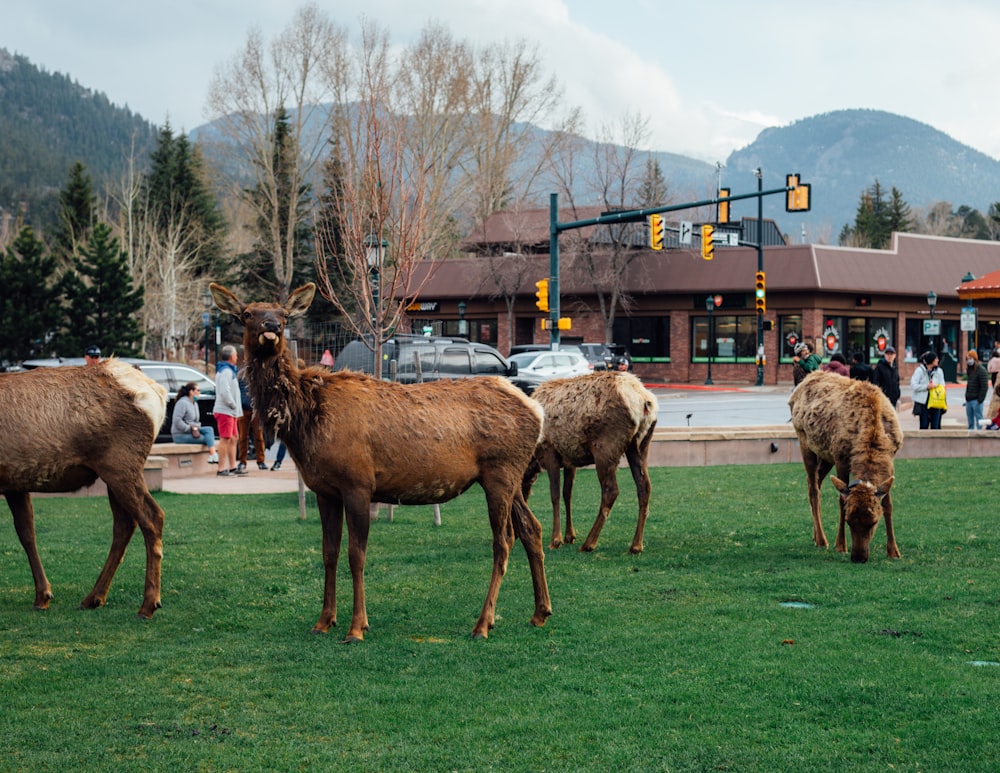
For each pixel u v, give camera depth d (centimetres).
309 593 977
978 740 595
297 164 6059
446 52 6400
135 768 564
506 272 5988
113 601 939
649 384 5478
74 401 876
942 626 841
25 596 957
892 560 1126
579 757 579
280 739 606
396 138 2205
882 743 592
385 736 612
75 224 7031
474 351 2680
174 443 2030
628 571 1081
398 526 1352
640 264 5781
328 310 4959
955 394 4412
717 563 1118
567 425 1204
